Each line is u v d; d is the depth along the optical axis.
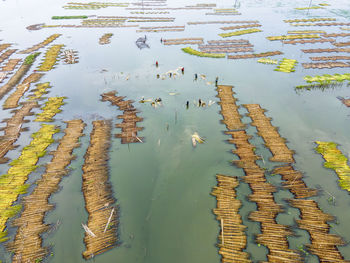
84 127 41.12
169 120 42.91
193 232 25.64
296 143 36.88
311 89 51.31
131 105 47.16
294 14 115.44
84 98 50.09
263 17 110.75
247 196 28.73
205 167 33.44
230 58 67.69
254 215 26.45
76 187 30.72
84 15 119.06
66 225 26.28
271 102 47.41
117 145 37.25
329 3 138.25
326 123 41.25
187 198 29.34
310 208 26.84
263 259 22.73
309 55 68.25
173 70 61.50
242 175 31.91
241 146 36.41
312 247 23.31
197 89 52.78
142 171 33.06
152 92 51.94
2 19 115.25
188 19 109.06
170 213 27.69
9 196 29.05
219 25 99.12
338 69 59.38
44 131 40.09
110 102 48.59
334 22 99.62
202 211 27.66
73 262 23.16
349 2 140.50
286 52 70.75
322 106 45.84
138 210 28.05
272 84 53.91
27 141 38.44
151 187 30.89
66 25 102.06
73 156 35.03
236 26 95.88
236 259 22.69
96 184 30.70
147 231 25.86
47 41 83.12
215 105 46.88
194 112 44.94
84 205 28.50
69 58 67.75
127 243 24.69
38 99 49.62
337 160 33.16
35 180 31.58
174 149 36.66
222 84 54.44
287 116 43.19
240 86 53.38
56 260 23.25
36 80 57.41
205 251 23.92
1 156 35.38
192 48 75.19
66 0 161.00
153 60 67.81
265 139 37.44
